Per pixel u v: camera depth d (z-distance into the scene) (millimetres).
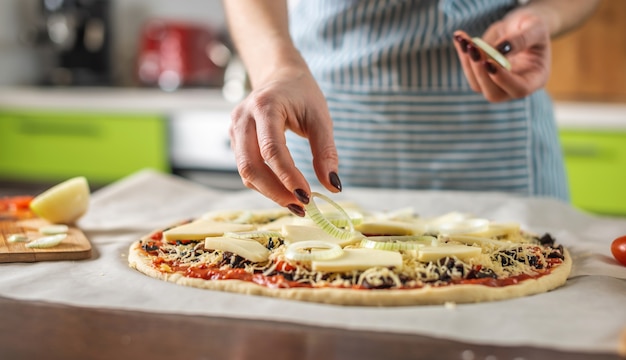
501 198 945
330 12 982
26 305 574
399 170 1003
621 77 1646
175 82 1853
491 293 583
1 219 847
